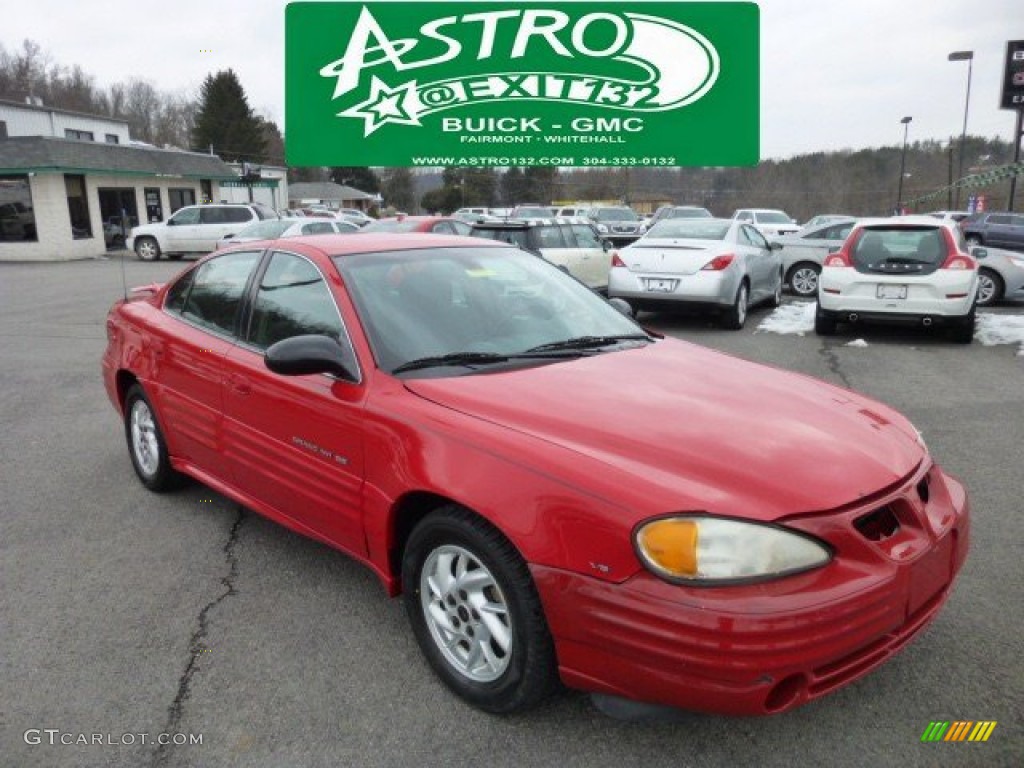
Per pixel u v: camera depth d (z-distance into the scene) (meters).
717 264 10.38
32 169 26.38
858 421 2.94
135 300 5.07
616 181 68.12
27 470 5.27
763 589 2.22
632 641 2.28
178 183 33.94
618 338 3.73
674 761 2.52
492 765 2.52
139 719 2.75
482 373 3.16
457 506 2.72
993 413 6.47
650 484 2.36
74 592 3.62
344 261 3.62
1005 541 4.03
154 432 4.63
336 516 3.22
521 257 4.22
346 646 3.16
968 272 9.30
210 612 3.43
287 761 2.55
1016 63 22.94
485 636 2.71
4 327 11.69
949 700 2.79
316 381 3.28
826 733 2.63
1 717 2.77
